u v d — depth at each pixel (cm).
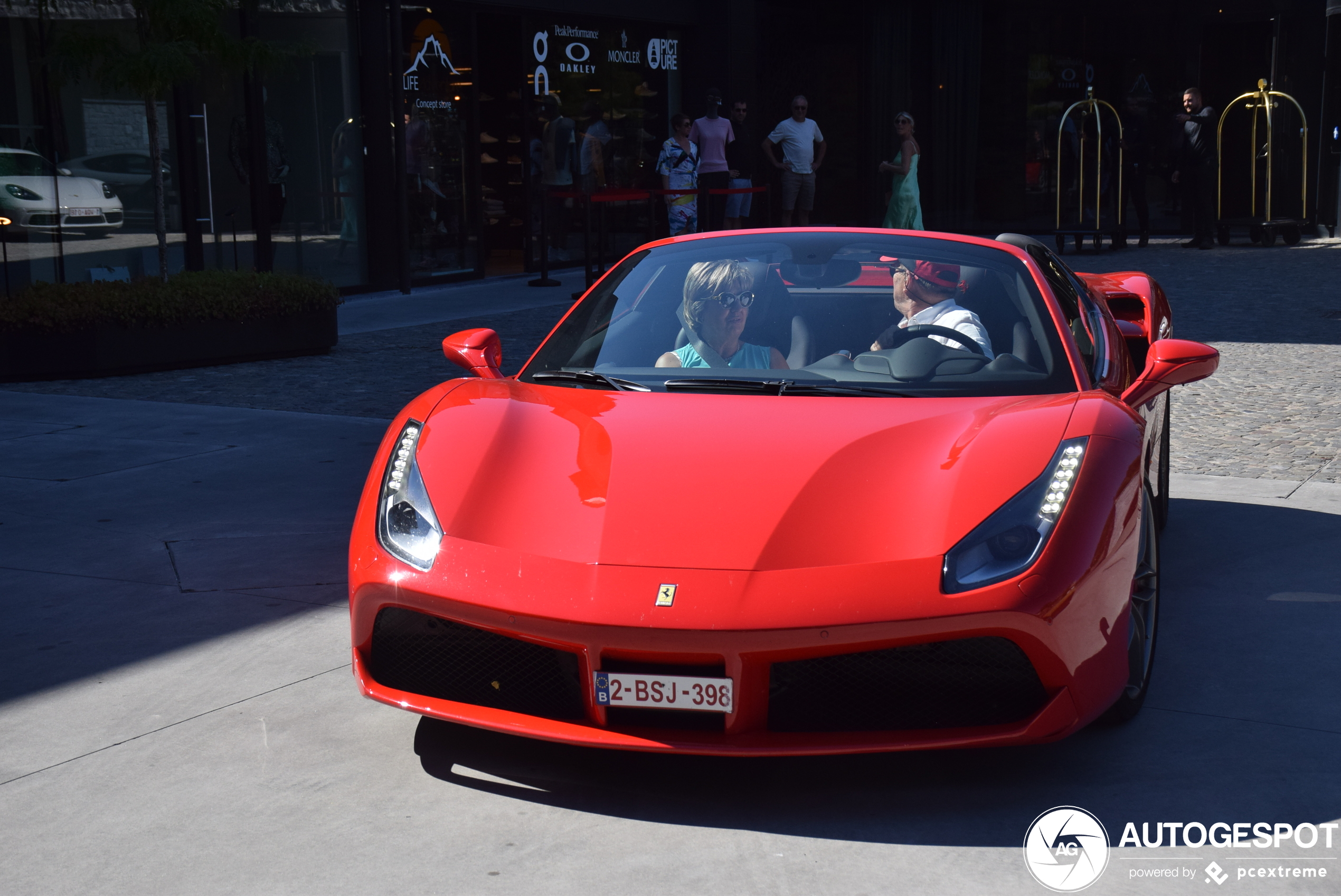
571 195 1383
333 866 253
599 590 264
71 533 497
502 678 282
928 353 348
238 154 1189
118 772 297
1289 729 311
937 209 1955
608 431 313
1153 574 327
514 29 1482
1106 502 279
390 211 1333
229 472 595
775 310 371
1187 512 509
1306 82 1730
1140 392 335
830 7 1877
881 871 248
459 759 301
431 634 286
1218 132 1670
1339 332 979
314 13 1239
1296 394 755
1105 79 1878
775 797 279
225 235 1185
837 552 266
